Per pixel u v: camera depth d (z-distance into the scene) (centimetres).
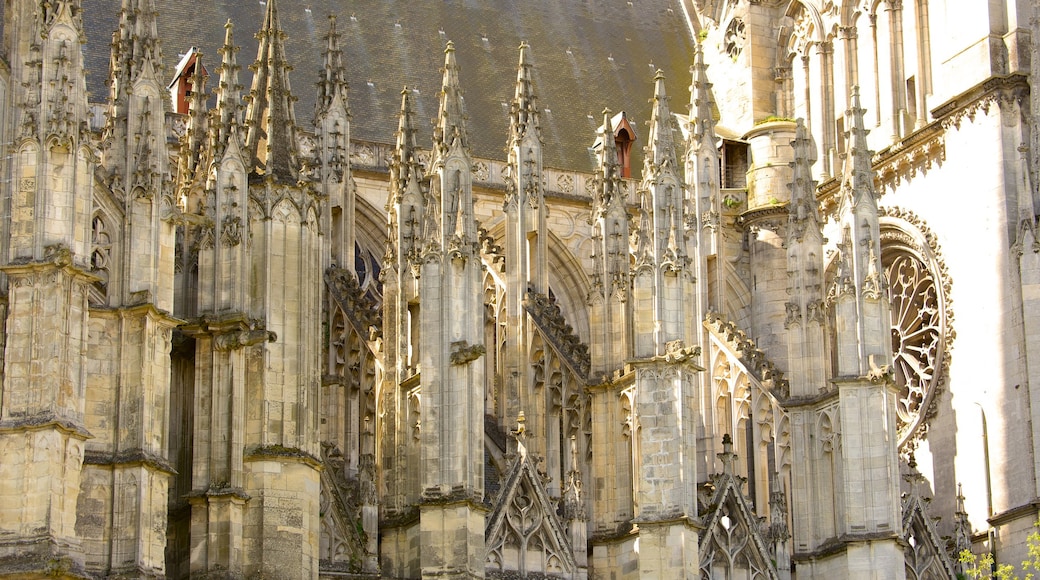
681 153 10012
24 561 4688
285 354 5847
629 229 7512
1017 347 7981
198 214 5959
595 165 9738
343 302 7212
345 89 7831
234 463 5634
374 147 8931
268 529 5647
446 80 6706
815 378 7744
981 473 8062
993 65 8262
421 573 6122
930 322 8612
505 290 7625
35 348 4878
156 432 5281
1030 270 7956
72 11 5162
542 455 7300
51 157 5009
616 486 6906
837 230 8650
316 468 5825
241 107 6181
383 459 6550
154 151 5469
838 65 9406
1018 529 7812
